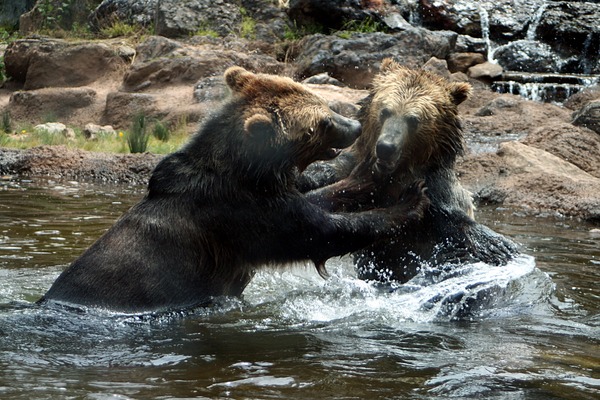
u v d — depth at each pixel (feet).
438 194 38.75
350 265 44.93
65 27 155.33
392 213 35.94
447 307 35.86
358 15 132.77
